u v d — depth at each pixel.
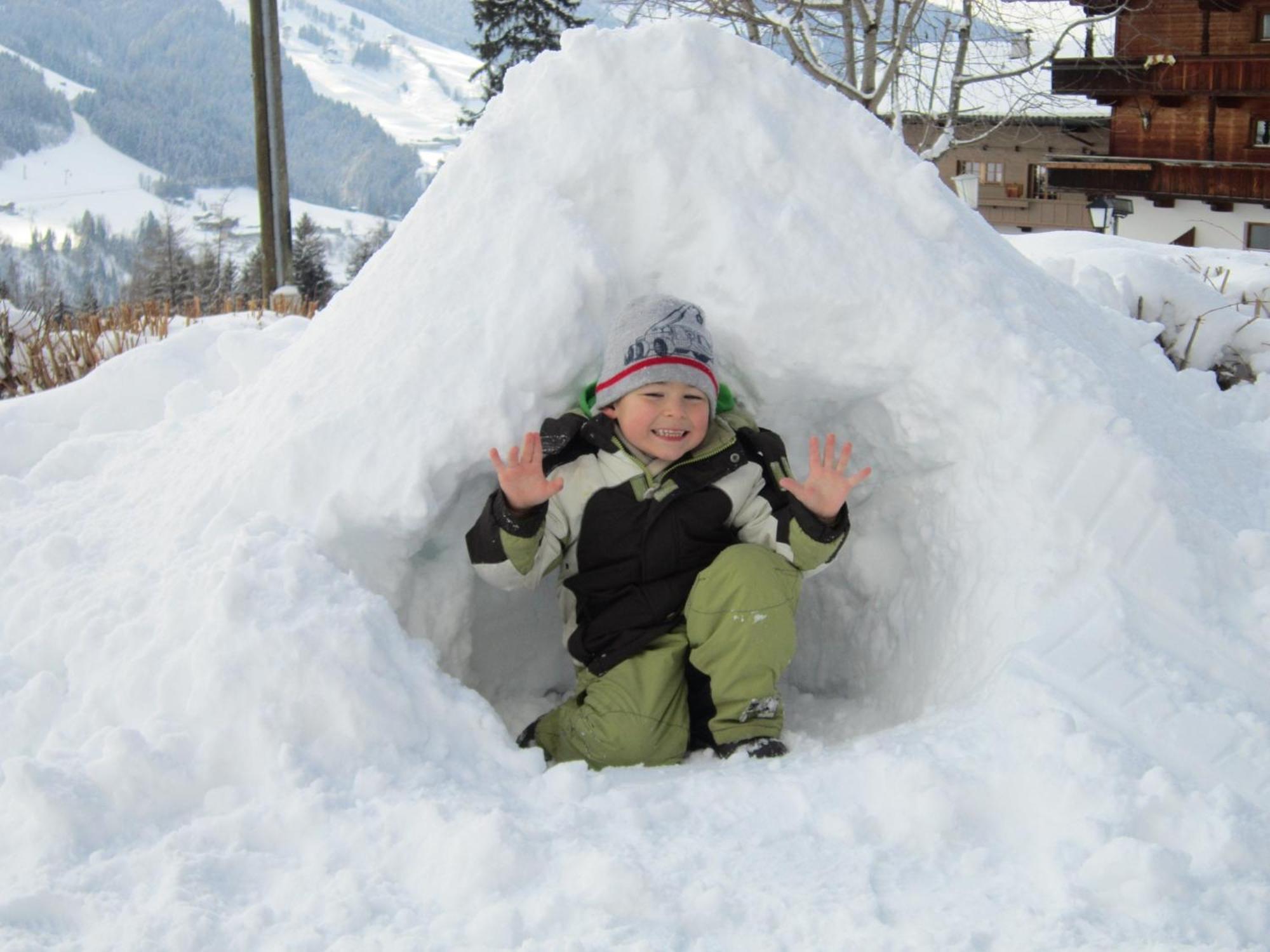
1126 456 2.50
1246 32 17.55
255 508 2.55
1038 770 1.88
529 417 2.57
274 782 1.96
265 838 1.85
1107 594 2.36
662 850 1.79
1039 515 2.50
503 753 2.14
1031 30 14.17
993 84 17.62
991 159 23.86
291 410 2.69
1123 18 16.58
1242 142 18.17
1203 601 2.36
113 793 1.92
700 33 2.95
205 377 4.07
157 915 1.64
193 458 2.96
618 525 2.58
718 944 1.58
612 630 2.59
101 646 2.30
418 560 2.69
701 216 2.77
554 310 2.59
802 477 2.90
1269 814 1.83
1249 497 2.82
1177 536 2.42
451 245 2.79
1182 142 18.81
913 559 2.80
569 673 3.13
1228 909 1.61
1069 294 3.38
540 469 2.38
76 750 2.06
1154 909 1.60
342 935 1.62
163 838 1.86
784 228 2.74
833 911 1.62
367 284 2.92
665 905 1.64
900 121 13.27
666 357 2.48
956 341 2.66
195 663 2.12
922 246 2.79
